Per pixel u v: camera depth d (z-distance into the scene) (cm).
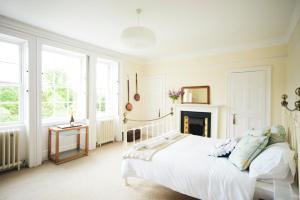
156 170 183
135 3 202
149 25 262
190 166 167
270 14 224
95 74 372
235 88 362
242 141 175
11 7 214
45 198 192
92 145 368
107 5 207
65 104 348
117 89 429
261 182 143
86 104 358
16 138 262
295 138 150
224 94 375
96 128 381
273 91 322
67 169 267
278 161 134
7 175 244
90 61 360
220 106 377
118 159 311
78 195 199
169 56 454
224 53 374
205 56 400
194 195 160
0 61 262
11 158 258
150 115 496
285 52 309
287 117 229
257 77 337
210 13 223
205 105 383
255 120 340
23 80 280
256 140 160
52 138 314
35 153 280
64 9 218
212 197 149
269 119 324
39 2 202
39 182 226
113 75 434
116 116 434
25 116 279
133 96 477
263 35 301
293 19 231
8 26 246
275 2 195
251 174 141
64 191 207
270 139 171
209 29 275
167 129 459
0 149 250
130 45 192
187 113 422
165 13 225
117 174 252
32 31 271
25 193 201
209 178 152
